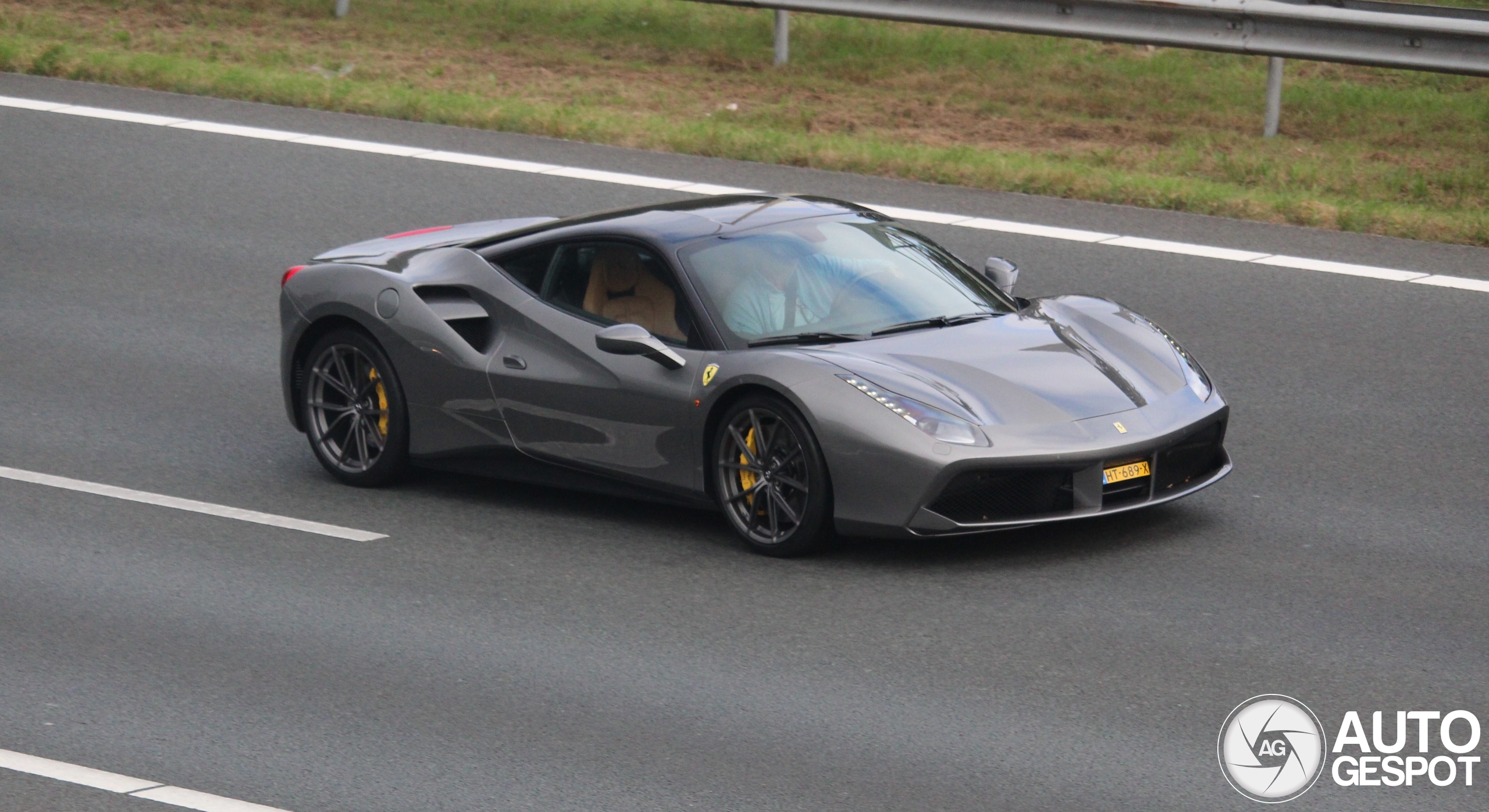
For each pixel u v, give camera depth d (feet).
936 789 48.96
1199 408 68.69
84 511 75.87
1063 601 62.59
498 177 127.44
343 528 73.67
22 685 58.03
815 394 65.62
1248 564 65.87
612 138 136.98
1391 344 93.40
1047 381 67.56
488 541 71.61
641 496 72.54
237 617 63.72
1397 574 64.64
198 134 140.15
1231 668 56.49
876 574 66.03
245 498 77.82
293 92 148.56
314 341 80.94
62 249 116.26
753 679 56.85
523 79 154.40
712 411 68.69
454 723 54.19
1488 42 122.83
